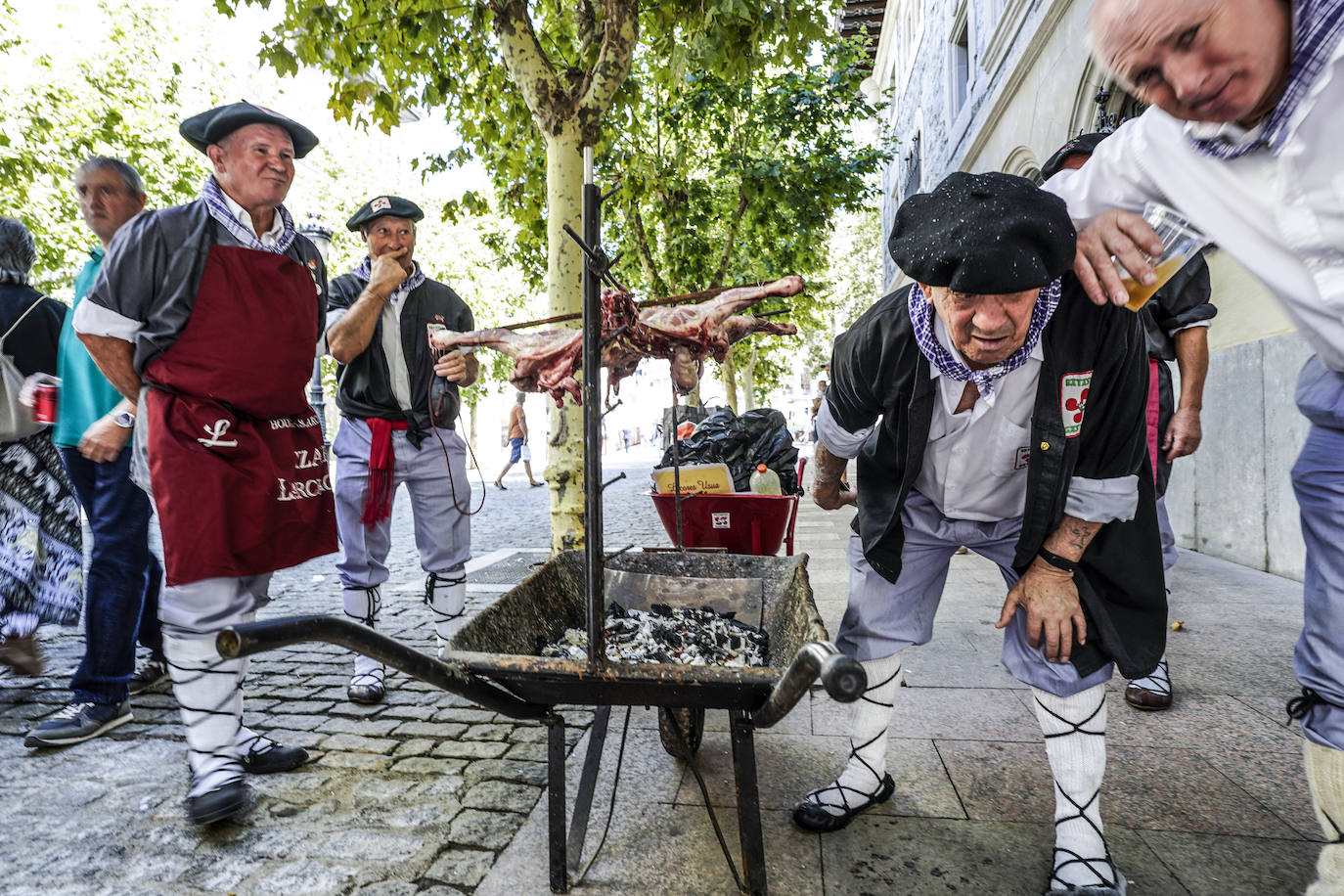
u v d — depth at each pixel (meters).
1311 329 1.51
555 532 4.50
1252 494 5.62
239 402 2.43
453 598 3.74
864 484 2.18
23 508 3.46
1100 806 2.30
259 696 3.45
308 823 2.32
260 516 2.46
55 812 2.40
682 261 10.59
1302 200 1.37
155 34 14.72
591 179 1.76
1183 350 3.10
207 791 2.29
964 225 1.49
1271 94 1.30
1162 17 1.20
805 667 1.31
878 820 2.26
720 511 3.76
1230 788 2.39
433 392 3.54
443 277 25.42
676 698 1.74
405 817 2.35
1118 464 1.81
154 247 2.32
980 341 1.62
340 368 3.52
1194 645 3.80
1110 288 1.63
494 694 1.79
